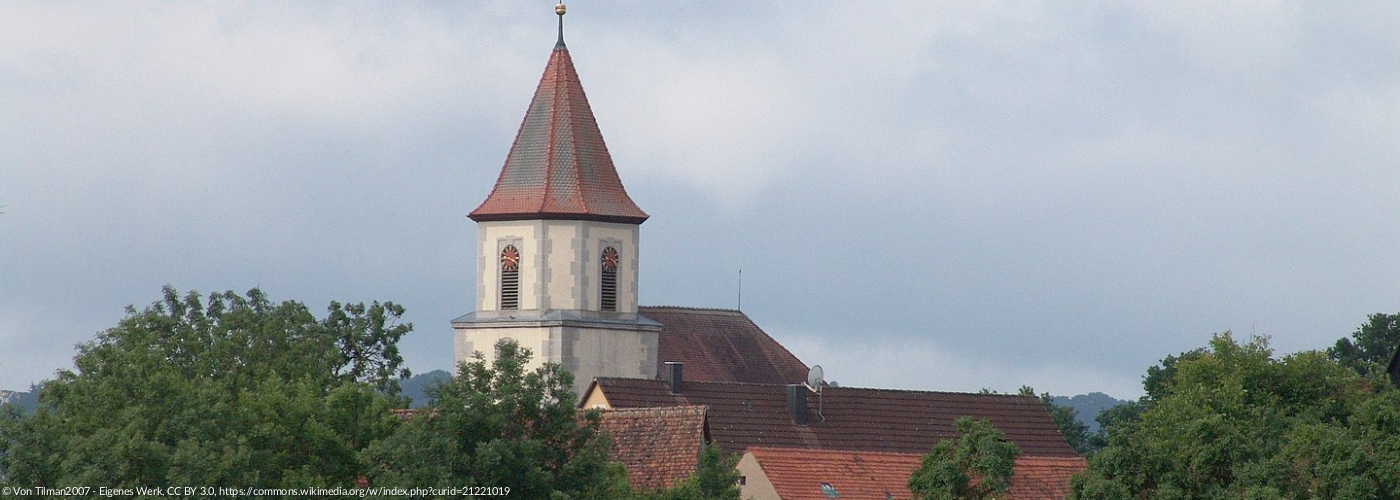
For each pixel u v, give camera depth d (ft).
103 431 597.11
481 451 599.16
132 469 596.29
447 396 612.29
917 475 653.71
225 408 624.59
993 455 644.27
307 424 629.92
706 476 648.38
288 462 626.23
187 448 597.11
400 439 603.67
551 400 635.66
